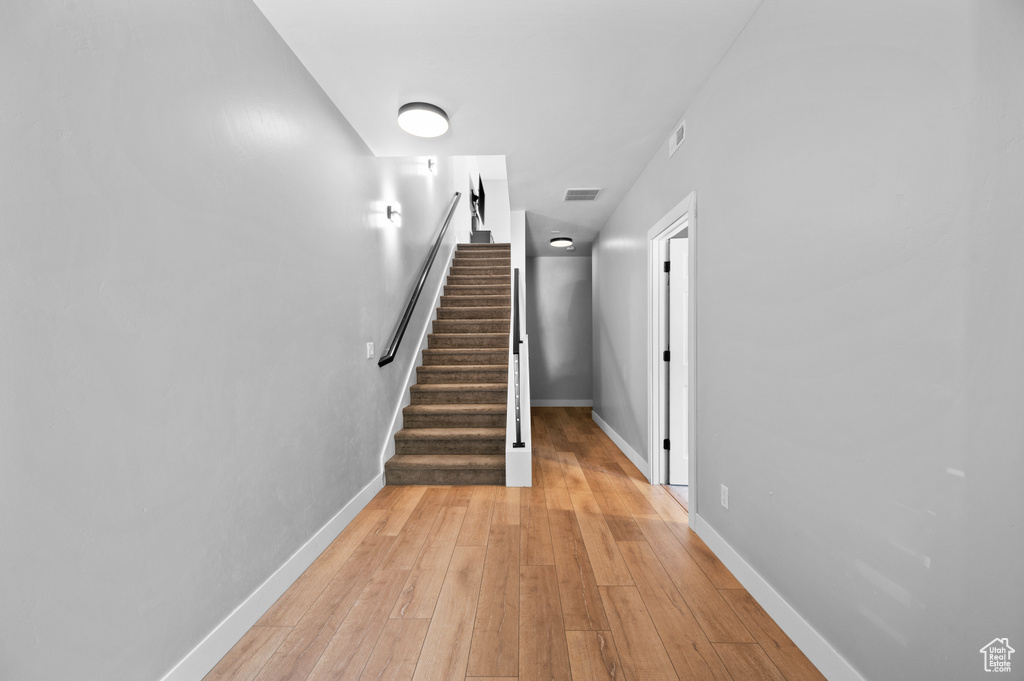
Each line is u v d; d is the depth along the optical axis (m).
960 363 1.04
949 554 1.08
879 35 1.27
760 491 1.93
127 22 1.30
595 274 6.20
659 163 3.27
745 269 2.03
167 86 1.44
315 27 2.01
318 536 2.42
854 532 1.39
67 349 1.13
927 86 1.12
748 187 2.00
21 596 1.03
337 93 2.54
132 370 1.31
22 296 1.03
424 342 4.88
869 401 1.32
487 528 2.74
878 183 1.28
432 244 5.48
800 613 1.67
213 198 1.65
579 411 7.01
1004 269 0.95
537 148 3.25
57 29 1.11
